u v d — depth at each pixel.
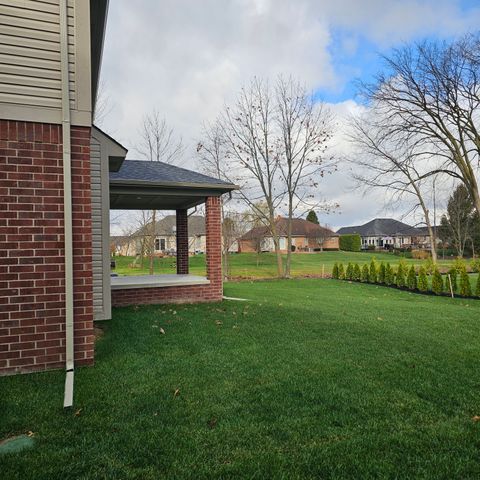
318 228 52.47
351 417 3.17
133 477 2.30
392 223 69.19
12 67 4.02
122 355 4.75
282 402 3.45
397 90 19.28
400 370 4.39
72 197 4.23
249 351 5.07
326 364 4.56
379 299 12.55
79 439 2.72
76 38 4.25
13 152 4.00
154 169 10.15
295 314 7.92
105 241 6.90
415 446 2.72
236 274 23.55
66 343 4.14
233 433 2.87
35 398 3.38
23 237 4.02
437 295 14.39
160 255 40.03
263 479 2.32
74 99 4.25
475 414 3.27
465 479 2.35
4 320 3.94
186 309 8.27
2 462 2.41
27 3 4.07
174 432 2.85
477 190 20.16
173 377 4.01
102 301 6.86
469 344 5.71
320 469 2.43
